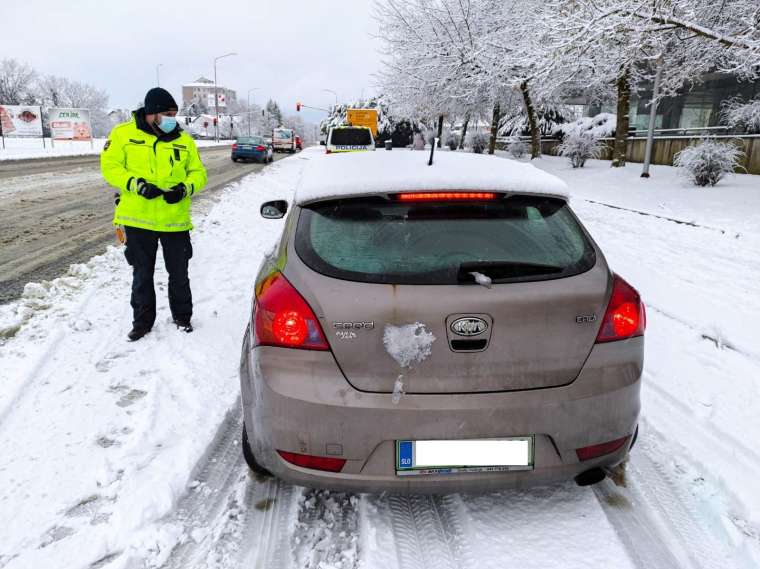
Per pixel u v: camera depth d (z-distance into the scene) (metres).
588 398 2.13
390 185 2.28
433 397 2.05
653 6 10.55
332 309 2.07
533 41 14.00
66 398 3.41
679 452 2.92
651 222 9.73
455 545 2.24
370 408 2.04
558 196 2.38
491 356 2.07
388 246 2.19
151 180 4.08
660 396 3.59
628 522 2.38
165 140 4.09
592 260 2.30
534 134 25.80
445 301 2.05
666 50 14.38
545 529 2.34
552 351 2.11
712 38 10.91
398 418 2.04
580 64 13.83
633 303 2.25
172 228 4.26
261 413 2.16
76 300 5.30
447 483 2.09
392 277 2.11
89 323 4.65
